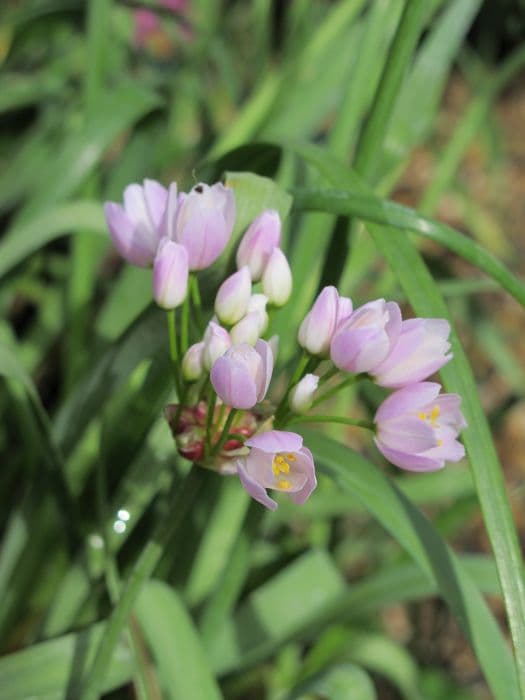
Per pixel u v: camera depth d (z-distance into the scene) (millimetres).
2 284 469
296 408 342
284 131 482
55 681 382
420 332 338
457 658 545
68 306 490
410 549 369
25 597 429
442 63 452
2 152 625
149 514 418
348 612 413
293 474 340
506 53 1079
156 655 373
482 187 1006
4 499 453
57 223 442
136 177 493
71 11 524
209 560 435
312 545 446
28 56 663
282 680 461
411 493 470
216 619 410
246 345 334
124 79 684
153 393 391
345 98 427
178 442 345
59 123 548
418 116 451
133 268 452
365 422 344
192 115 702
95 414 403
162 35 712
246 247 354
